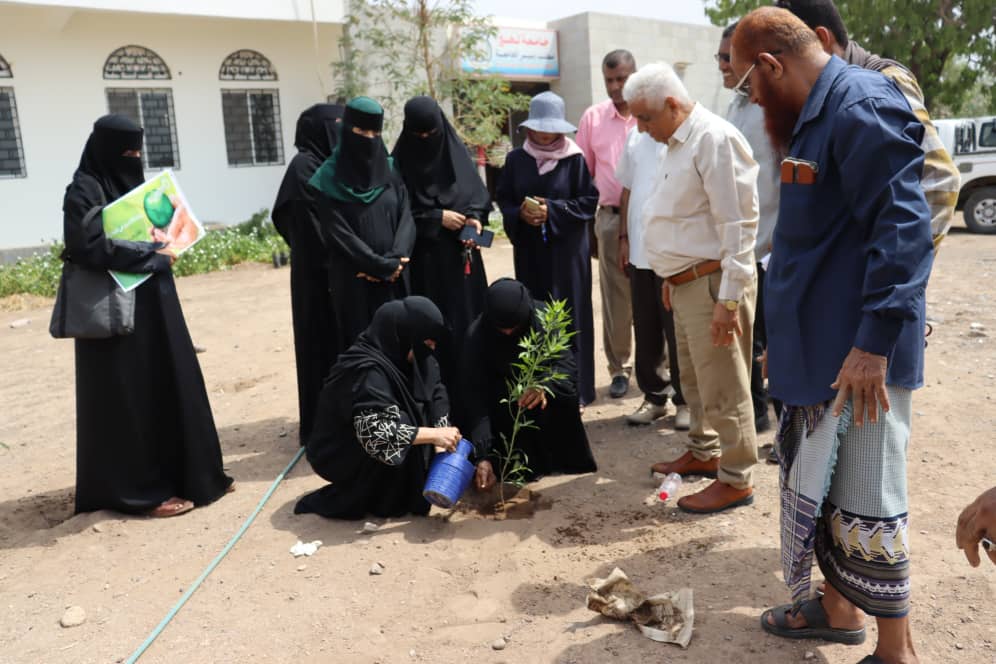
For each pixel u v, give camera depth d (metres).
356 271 4.69
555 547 3.69
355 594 3.40
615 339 5.69
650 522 3.88
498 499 4.23
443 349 4.71
